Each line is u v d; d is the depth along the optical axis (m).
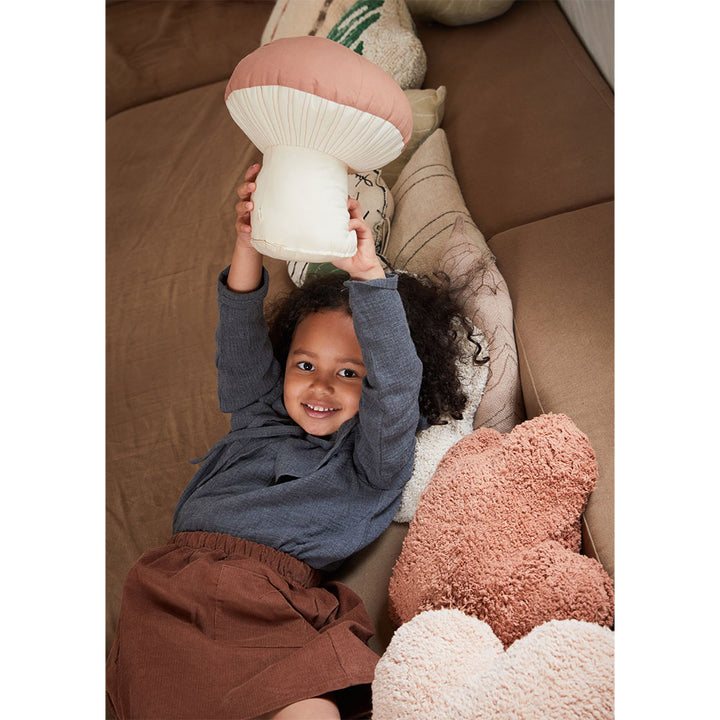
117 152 1.56
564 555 0.93
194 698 0.87
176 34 1.74
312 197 0.83
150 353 1.33
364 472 1.04
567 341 1.08
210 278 1.38
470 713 0.81
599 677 0.81
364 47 1.42
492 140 1.37
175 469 1.21
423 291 1.13
